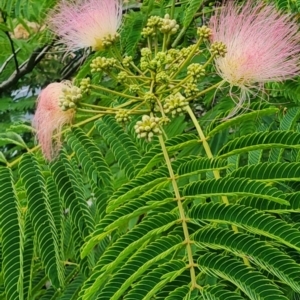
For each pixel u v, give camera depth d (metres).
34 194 0.38
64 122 0.41
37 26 0.85
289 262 0.31
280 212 0.33
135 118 0.44
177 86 0.42
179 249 0.33
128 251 0.32
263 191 0.33
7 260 0.36
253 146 0.36
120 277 0.32
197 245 0.33
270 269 0.31
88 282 0.32
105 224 0.33
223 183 0.34
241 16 0.42
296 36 0.42
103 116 0.43
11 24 0.80
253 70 0.41
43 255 0.37
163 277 0.32
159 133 0.38
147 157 0.38
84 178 0.42
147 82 0.42
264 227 0.32
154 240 0.34
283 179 0.34
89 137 0.41
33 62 0.89
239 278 0.31
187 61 0.43
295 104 0.47
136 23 0.58
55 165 0.39
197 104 0.57
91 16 0.46
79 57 0.87
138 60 0.61
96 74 0.54
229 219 0.33
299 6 0.44
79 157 0.40
